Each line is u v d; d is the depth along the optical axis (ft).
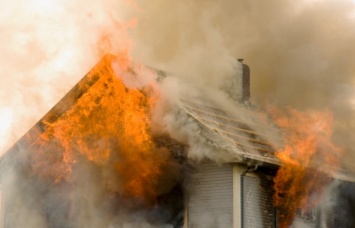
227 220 76.33
